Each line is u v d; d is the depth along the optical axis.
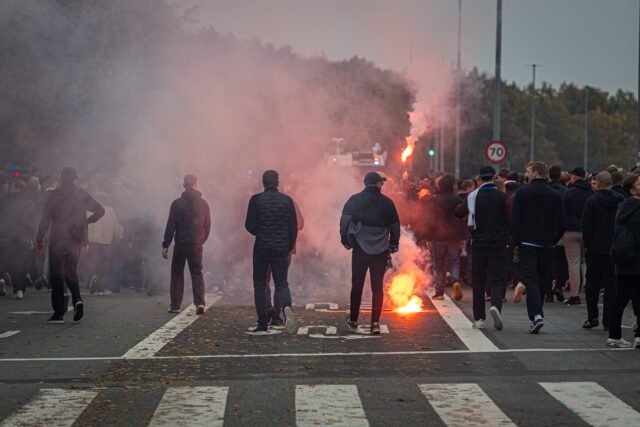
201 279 20.95
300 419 10.93
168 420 10.96
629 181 15.67
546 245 17.84
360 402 11.74
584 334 17.52
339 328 18.50
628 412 11.17
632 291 15.98
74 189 19.58
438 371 13.77
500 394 12.16
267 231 17.84
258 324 17.84
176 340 16.97
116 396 12.19
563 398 11.91
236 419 10.98
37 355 15.37
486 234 18.11
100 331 18.17
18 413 11.31
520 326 18.67
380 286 17.70
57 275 19.48
